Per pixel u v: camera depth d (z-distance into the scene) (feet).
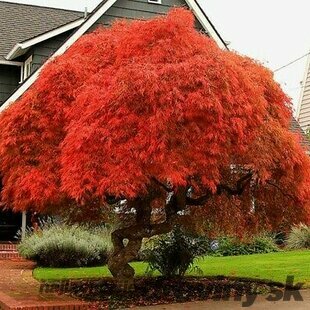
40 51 66.85
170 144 28.84
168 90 28.81
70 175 28.76
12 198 34.81
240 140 29.71
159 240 43.65
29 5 80.89
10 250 60.85
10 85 71.26
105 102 29.40
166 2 68.74
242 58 35.50
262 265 48.70
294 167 33.01
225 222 40.04
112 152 28.78
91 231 56.75
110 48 36.14
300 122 90.48
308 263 48.67
